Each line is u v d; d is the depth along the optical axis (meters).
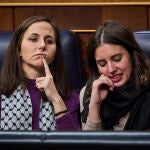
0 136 1.38
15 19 7.39
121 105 4.18
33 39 4.69
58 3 7.26
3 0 7.41
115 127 4.24
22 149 1.38
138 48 4.27
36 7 7.35
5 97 4.70
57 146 1.36
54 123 4.55
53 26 4.91
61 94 4.79
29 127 4.56
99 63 4.17
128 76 4.20
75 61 5.71
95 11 7.29
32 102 4.65
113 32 4.07
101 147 1.34
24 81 4.70
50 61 4.75
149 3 7.19
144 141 1.32
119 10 7.29
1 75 4.82
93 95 4.11
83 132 1.38
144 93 4.20
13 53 4.79
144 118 4.07
